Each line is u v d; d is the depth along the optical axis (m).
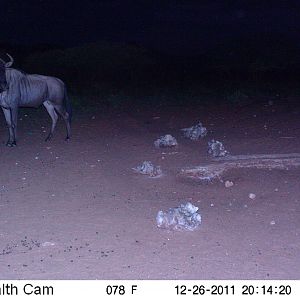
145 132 15.93
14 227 8.49
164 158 12.62
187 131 14.98
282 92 23.84
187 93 23.53
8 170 11.73
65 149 13.65
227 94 23.20
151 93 23.45
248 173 11.30
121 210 9.27
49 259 7.29
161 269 6.98
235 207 9.48
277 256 7.43
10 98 13.50
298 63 35.56
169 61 36.91
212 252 7.55
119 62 34.69
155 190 10.39
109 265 7.09
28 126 16.67
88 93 23.20
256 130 15.86
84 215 9.02
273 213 9.16
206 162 12.07
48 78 14.20
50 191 10.32
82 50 35.19
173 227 8.39
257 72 32.25
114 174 11.39
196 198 9.96
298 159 12.05
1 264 7.13
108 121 17.62
